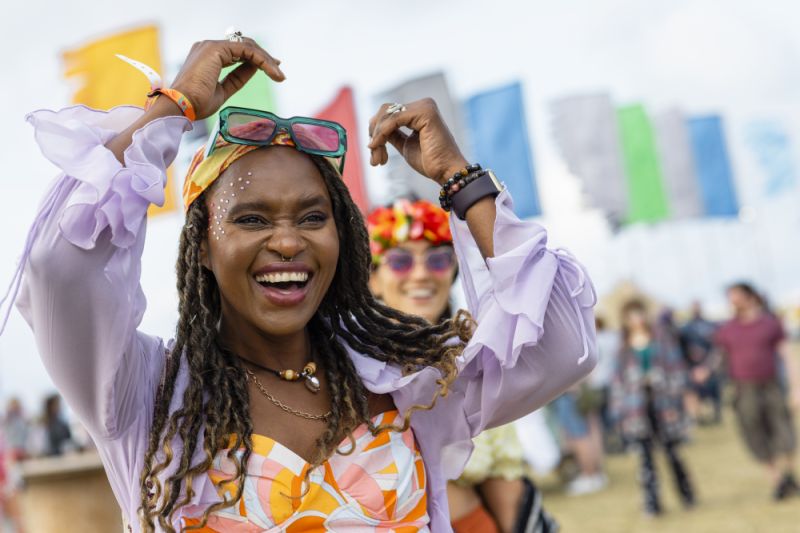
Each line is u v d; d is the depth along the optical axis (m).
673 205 16.91
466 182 1.96
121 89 6.46
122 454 1.76
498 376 1.93
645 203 16.23
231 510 1.70
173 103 1.71
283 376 1.86
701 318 15.05
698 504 8.46
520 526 2.81
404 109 2.02
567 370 1.91
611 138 12.73
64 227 1.53
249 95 5.84
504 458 2.84
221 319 1.93
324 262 1.82
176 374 1.80
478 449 2.81
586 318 1.92
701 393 14.79
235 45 1.81
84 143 1.60
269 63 1.83
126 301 1.61
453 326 2.01
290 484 1.72
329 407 1.88
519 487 2.85
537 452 9.29
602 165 12.67
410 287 3.31
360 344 2.02
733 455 11.32
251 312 1.79
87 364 1.62
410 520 1.84
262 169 1.80
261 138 1.80
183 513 1.71
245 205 1.77
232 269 1.77
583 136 12.70
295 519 1.71
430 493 1.96
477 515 2.83
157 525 1.70
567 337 1.89
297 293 1.80
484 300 1.99
